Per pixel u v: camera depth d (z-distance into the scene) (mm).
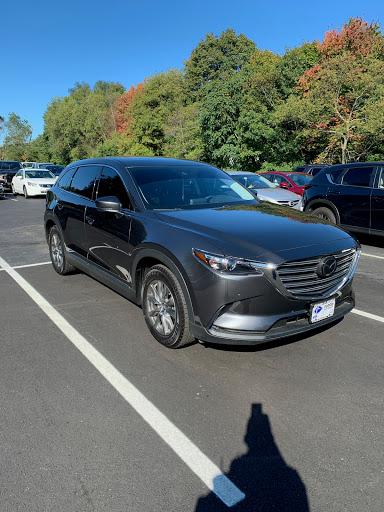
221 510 1948
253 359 3463
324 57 31578
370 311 4594
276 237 3223
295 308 3102
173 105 51562
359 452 2340
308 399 2873
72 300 4988
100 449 2369
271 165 31828
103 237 4398
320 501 1995
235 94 32875
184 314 3318
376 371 3260
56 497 2023
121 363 3404
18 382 3109
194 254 3150
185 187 4375
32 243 8703
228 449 2369
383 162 7738
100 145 60406
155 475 2168
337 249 3297
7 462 2264
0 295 5195
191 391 2980
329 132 27109
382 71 25016
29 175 20750
